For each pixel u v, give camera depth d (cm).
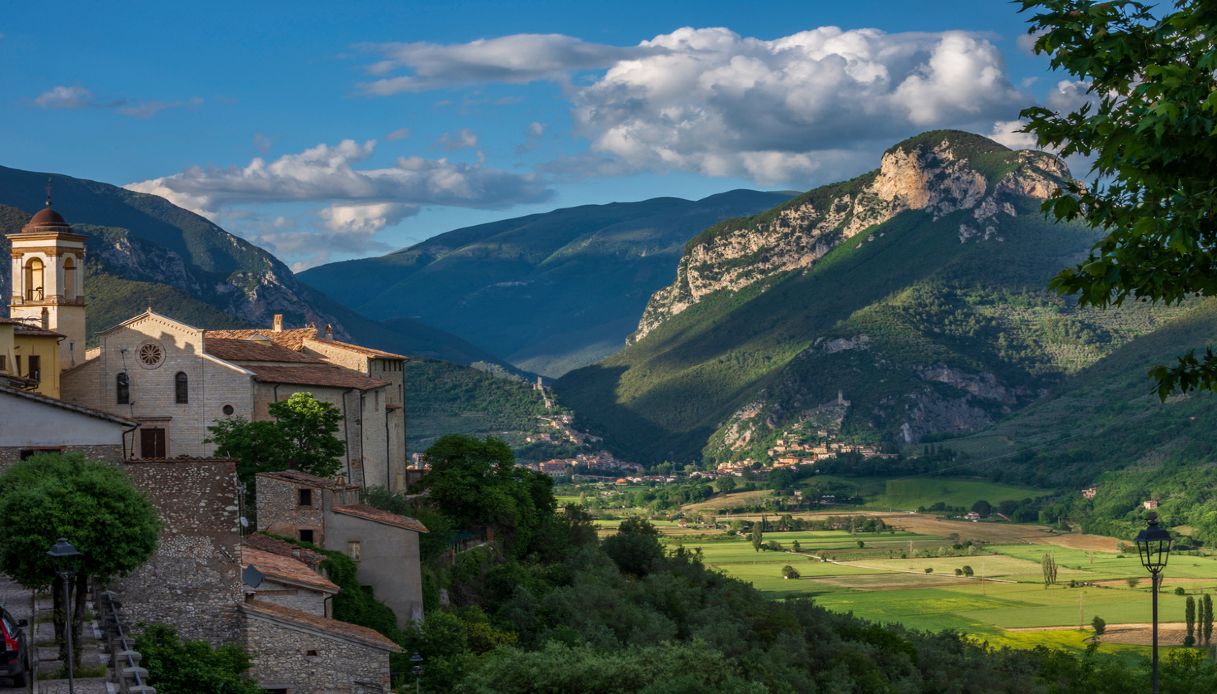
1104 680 9988
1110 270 2673
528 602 9500
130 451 9744
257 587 5747
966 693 13188
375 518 7388
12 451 5469
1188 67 2531
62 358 10262
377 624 7044
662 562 14075
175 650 4850
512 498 11025
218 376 9831
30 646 4128
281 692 5281
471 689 6600
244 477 8588
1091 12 2723
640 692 6781
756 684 7244
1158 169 2598
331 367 11325
